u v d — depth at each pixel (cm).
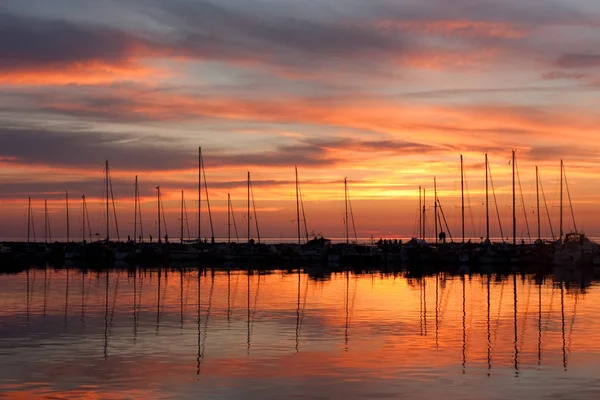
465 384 2850
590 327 4391
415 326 4431
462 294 6644
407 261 12925
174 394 2703
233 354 3472
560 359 3350
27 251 14788
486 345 3731
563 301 5972
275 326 4425
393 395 2680
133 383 2869
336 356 3419
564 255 11419
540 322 4625
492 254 12131
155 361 3300
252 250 13562
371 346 3697
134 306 5575
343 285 7800
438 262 12562
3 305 5634
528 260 11788
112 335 4062
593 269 11006
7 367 3161
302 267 11844
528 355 3453
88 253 14338
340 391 2739
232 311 5231
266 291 6975
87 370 3105
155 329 4300
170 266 11975
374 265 12362
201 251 13838
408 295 6538
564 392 2723
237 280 8600
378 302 5884
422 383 2867
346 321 4659
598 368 3147
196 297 6322
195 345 3725
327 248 13550
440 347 3669
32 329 4294
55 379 2939
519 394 2698
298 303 5791
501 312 5178
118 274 9794
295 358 3372
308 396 2667
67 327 4378
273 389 2770
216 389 2772
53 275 9538
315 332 4172
